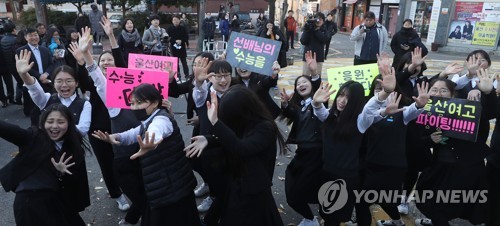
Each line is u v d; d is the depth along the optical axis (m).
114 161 3.23
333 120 3.03
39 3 18.92
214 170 3.21
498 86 3.55
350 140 2.96
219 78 3.38
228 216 2.70
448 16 17.28
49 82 5.61
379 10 25.34
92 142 3.77
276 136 2.67
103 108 3.71
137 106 2.80
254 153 2.44
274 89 9.20
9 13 36.03
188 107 4.07
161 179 2.69
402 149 3.15
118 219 3.88
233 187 2.68
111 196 3.99
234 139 2.36
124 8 22.06
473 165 3.13
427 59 15.13
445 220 3.24
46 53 6.26
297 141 3.36
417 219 3.80
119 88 3.32
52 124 2.75
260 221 2.68
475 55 3.80
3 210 4.00
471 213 3.27
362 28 8.09
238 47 4.04
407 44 7.99
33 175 2.71
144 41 9.38
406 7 20.50
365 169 3.28
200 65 3.49
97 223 3.81
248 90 2.59
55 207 2.79
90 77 3.61
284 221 3.89
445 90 3.31
